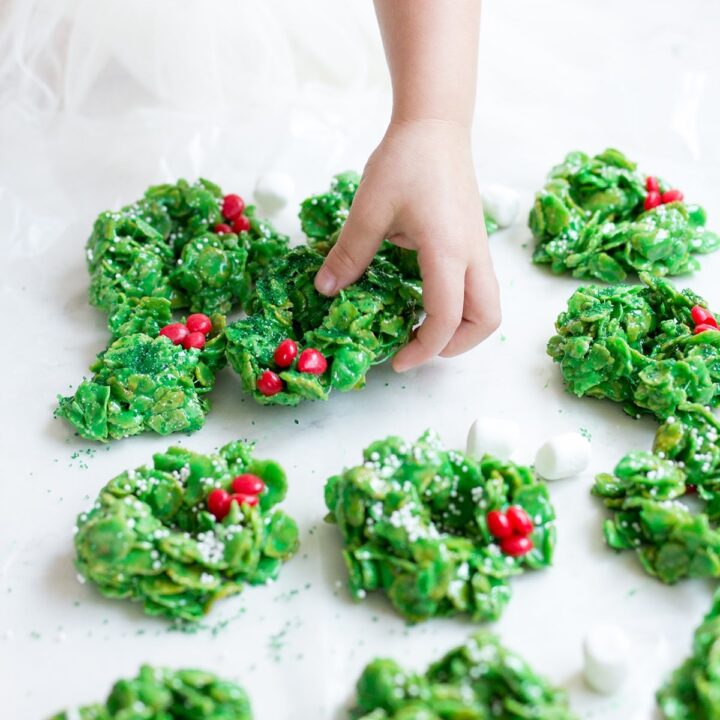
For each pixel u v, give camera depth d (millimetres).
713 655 348
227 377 451
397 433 431
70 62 549
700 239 489
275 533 393
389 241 443
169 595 380
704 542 377
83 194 527
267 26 559
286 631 379
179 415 427
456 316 413
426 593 371
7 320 473
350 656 373
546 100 573
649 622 378
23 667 374
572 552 395
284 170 540
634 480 398
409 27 425
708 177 530
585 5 610
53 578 395
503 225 504
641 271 468
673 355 434
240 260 468
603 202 492
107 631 381
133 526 381
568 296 477
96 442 431
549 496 407
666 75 580
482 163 542
